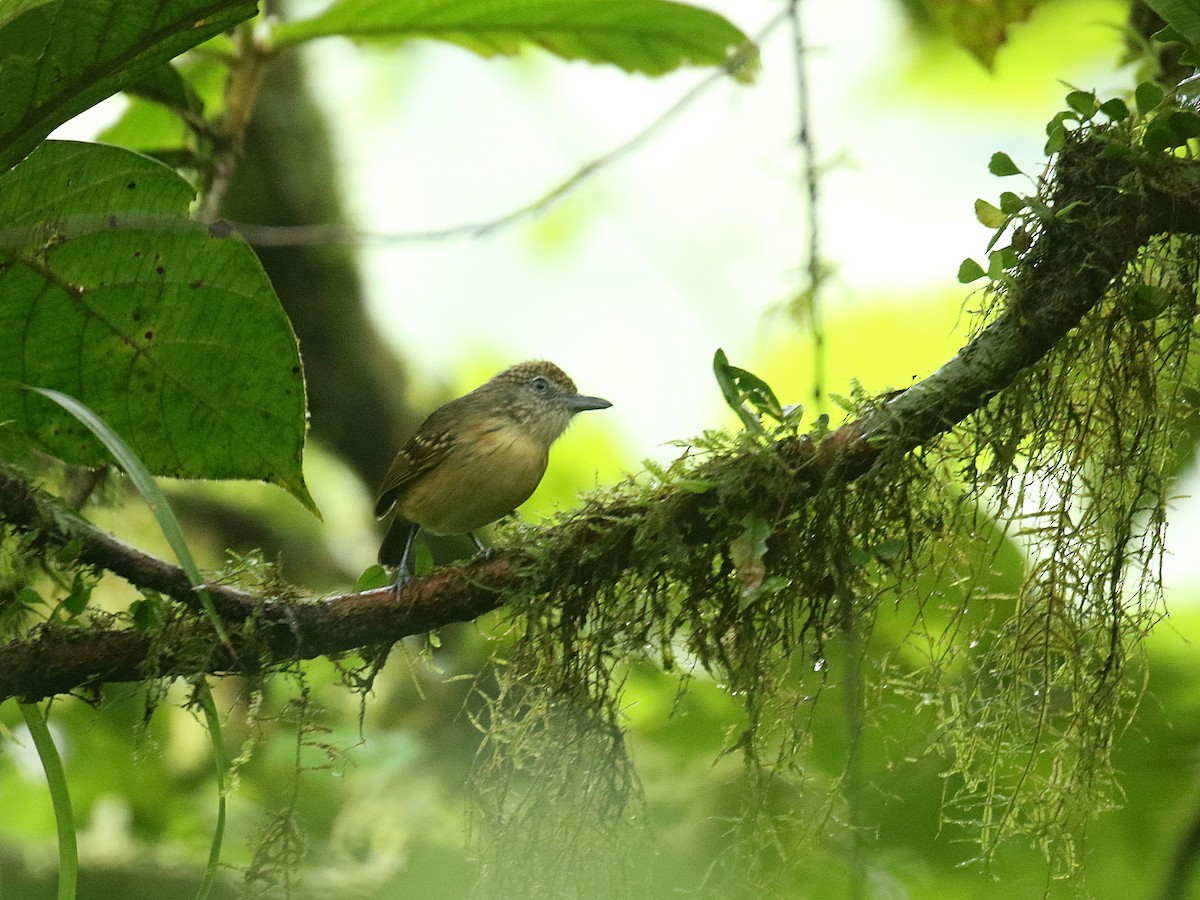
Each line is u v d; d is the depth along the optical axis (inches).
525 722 284.4
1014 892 364.8
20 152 249.6
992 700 281.0
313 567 598.5
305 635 273.0
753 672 275.9
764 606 277.1
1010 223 260.8
